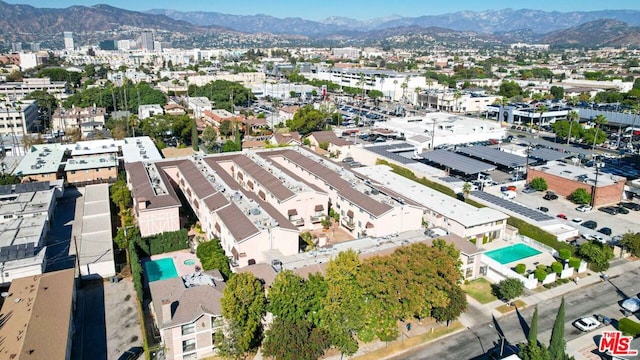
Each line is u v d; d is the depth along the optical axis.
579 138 149.12
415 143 139.12
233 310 48.12
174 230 78.38
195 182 91.69
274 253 65.31
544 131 170.50
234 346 48.00
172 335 48.44
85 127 160.75
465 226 76.12
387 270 52.06
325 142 136.88
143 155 112.81
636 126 156.38
